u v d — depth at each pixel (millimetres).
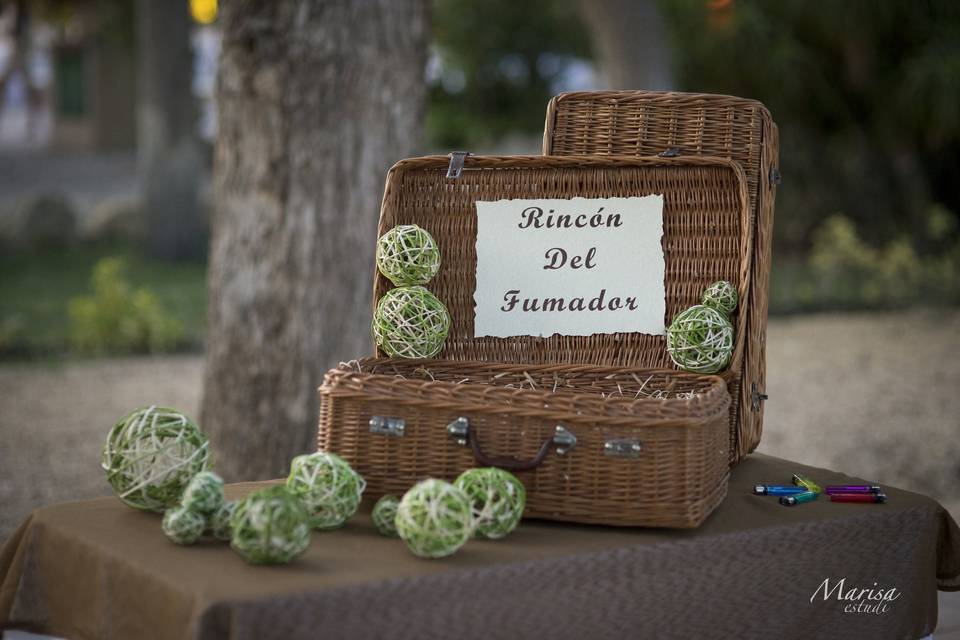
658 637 1875
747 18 11227
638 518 1881
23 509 5145
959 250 12148
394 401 1971
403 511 1710
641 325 2395
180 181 13531
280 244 3822
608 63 7863
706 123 2482
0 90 24250
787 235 13219
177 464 1900
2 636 1943
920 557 2139
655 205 2396
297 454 3855
